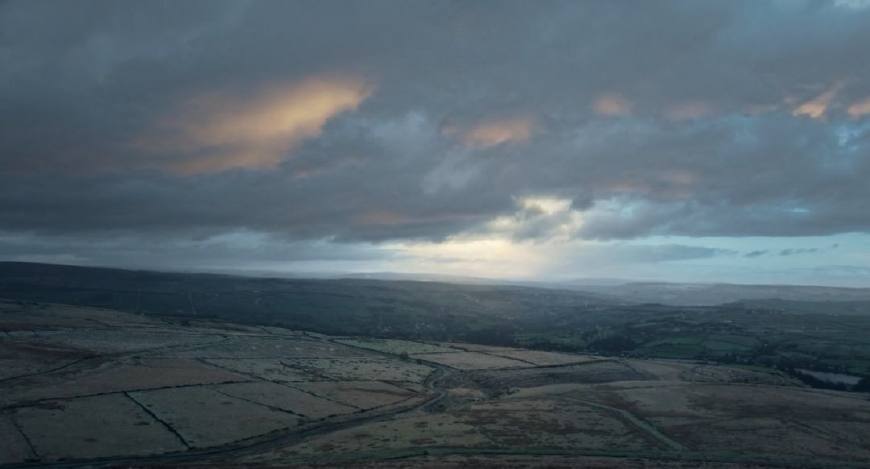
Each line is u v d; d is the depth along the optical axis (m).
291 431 106.31
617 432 106.44
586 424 111.81
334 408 125.44
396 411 128.88
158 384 133.50
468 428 107.19
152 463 83.88
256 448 95.50
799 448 98.19
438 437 100.38
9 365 143.00
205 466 81.31
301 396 134.00
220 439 97.69
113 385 129.00
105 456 85.81
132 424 101.25
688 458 91.00
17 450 84.75
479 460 85.69
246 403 122.69
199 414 110.94
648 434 105.69
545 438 100.81
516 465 82.88
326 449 92.75
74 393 119.06
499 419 115.12
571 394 144.38
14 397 112.94
